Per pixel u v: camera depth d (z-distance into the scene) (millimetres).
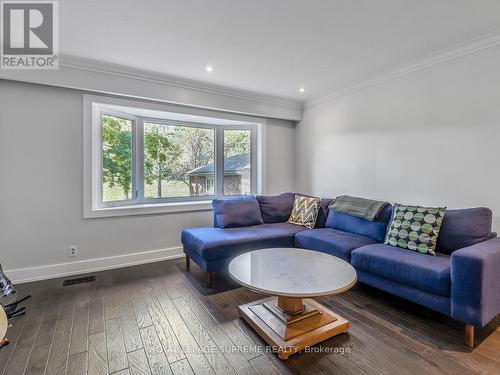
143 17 1991
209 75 3152
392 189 3055
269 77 3227
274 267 1962
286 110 4199
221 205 3357
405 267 2033
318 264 2025
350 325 1980
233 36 2275
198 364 1600
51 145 2807
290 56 2664
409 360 1613
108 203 3266
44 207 2805
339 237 2795
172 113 3480
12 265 2695
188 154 4031
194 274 2988
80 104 2918
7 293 2230
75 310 2199
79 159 2938
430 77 2680
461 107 2465
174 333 1896
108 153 3262
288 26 2123
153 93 3148
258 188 4289
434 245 2238
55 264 2875
